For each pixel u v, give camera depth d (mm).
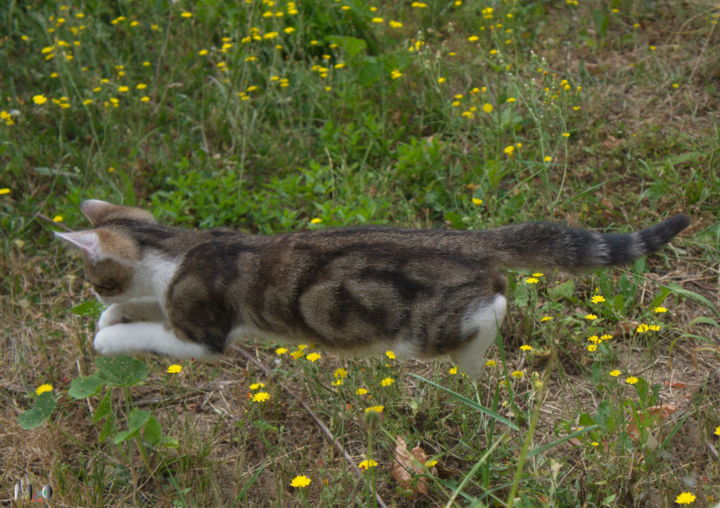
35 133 1981
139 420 1479
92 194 1835
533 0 2285
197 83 2084
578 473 1491
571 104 1962
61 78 2008
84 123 2014
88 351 1671
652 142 1908
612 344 1636
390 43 2133
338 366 1637
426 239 1521
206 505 1493
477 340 1511
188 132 1995
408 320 1506
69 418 1596
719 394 1572
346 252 1517
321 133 1941
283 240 1554
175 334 1569
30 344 1696
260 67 2066
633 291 1683
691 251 1764
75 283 1781
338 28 2139
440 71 2037
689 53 2098
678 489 1453
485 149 1863
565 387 1597
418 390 1599
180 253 1570
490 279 1516
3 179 1908
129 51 2135
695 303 1690
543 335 1648
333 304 1515
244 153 1901
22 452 1559
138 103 2010
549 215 1784
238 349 1662
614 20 2188
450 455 1527
